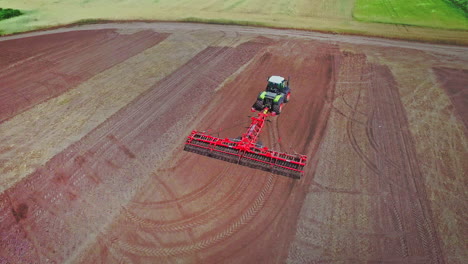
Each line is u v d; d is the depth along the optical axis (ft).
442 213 40.01
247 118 60.54
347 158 49.60
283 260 34.99
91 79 76.13
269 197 42.93
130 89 71.36
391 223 38.86
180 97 67.97
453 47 92.22
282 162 47.65
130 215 40.65
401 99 66.59
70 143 53.67
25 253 36.06
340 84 73.15
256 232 38.29
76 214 40.78
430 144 52.60
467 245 35.94
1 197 43.14
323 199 42.37
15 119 60.75
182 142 53.62
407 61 84.43
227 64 83.56
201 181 45.68
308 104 64.95
